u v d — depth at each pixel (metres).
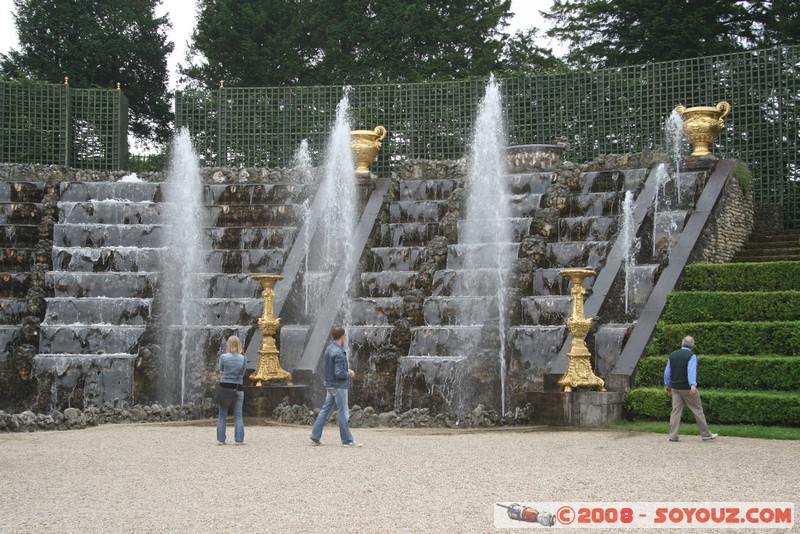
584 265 27.22
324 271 30.25
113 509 11.11
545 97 37.78
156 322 27.84
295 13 53.91
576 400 20.97
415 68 50.56
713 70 35.00
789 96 33.25
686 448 16.72
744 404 19.69
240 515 10.71
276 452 16.20
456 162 33.28
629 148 36.53
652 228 27.23
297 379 24.67
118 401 26.33
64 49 52.81
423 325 26.83
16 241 31.08
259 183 33.94
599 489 12.23
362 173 32.09
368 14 53.53
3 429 20.22
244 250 30.69
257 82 52.06
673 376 18.02
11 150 38.94
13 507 11.27
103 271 30.17
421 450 16.50
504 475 13.42
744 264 24.59
